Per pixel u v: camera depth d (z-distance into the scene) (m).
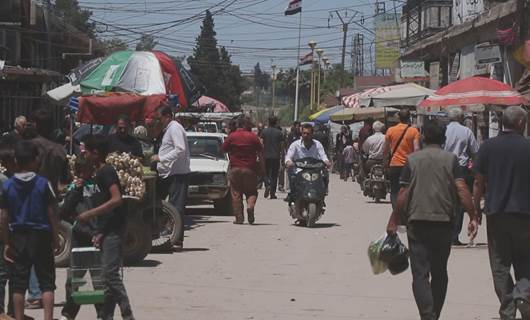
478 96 22.48
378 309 12.73
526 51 25.97
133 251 16.48
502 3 37.12
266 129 33.47
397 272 11.51
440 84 48.66
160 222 18.38
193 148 27.64
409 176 10.99
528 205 11.21
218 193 26.31
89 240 11.38
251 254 18.17
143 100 20.72
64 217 11.31
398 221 11.31
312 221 23.17
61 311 11.91
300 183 23.39
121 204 10.96
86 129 24.98
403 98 35.56
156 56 23.38
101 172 10.94
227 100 141.75
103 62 23.14
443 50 46.44
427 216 10.77
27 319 11.19
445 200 10.83
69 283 11.10
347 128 52.25
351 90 93.88
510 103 22.19
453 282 15.00
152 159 18.70
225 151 24.16
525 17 29.64
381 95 35.94
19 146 10.65
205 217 26.17
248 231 22.33
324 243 20.00
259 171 24.02
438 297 11.05
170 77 23.77
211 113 50.66
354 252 18.53
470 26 38.53
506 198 11.25
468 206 10.89
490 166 11.41
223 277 15.33
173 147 18.56
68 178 13.38
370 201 32.88
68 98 24.95
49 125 13.25
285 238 20.88
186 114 38.72
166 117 18.80
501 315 11.21
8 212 10.59
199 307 12.77
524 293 10.87
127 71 22.73
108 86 22.52
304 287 14.45
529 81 29.06
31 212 10.55
